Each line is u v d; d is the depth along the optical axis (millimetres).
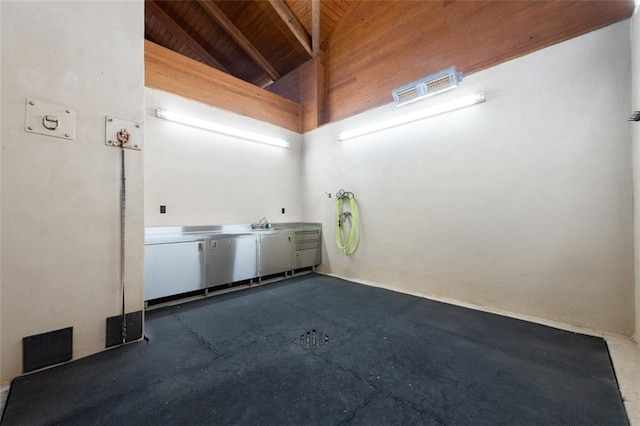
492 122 2969
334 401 1478
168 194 3598
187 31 5137
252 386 1608
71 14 1893
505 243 2885
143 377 1699
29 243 1746
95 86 1996
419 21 3805
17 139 1698
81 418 1345
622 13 2355
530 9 2863
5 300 1671
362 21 4531
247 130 4477
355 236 4402
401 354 1995
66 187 1878
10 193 1684
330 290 3744
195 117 3842
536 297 2691
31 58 1745
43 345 1787
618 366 1799
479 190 3068
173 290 3131
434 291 3461
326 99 5125
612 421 1318
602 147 2355
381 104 4090
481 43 3211
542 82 2660
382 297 3422
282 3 4457
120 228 2117
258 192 4621
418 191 3623
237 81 4387
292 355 1979
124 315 2135
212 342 2189
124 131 2123
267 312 2887
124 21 2137
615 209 2297
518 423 1312
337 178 4672
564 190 2535
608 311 2326
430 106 3463
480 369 1791
